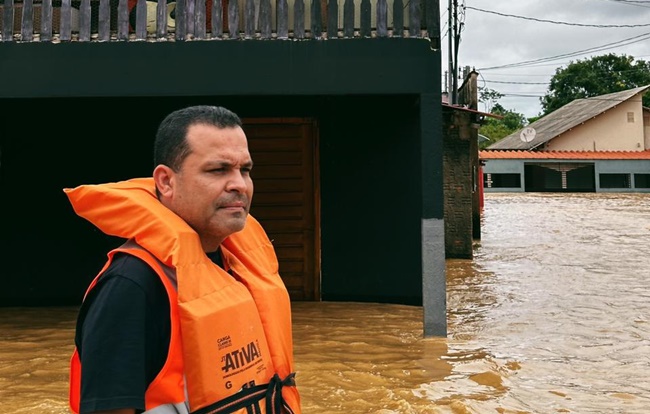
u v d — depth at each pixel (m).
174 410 1.46
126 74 6.03
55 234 8.34
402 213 8.38
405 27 6.33
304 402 4.21
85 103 8.08
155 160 1.70
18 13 7.27
